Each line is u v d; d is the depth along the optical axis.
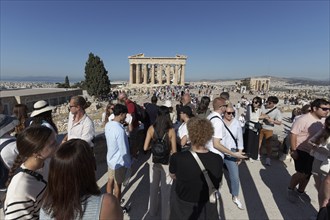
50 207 1.32
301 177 4.12
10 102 30.22
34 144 1.72
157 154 3.39
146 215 3.84
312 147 3.67
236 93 52.31
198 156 2.30
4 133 2.52
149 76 87.56
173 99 38.81
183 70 77.44
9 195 1.69
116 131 3.54
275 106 6.30
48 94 39.34
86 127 3.85
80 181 1.29
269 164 6.15
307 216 3.86
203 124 2.34
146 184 4.97
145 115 6.59
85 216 1.27
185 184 2.29
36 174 1.82
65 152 1.30
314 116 3.95
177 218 2.37
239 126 4.20
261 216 3.84
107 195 1.38
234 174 4.13
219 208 4.07
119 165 3.62
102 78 50.78
